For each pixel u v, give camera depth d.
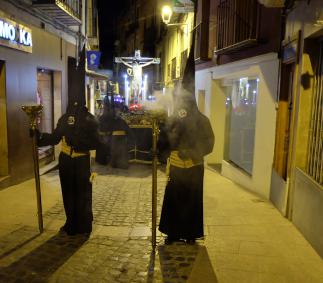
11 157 7.81
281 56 6.52
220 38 10.09
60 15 9.76
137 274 4.07
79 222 5.14
